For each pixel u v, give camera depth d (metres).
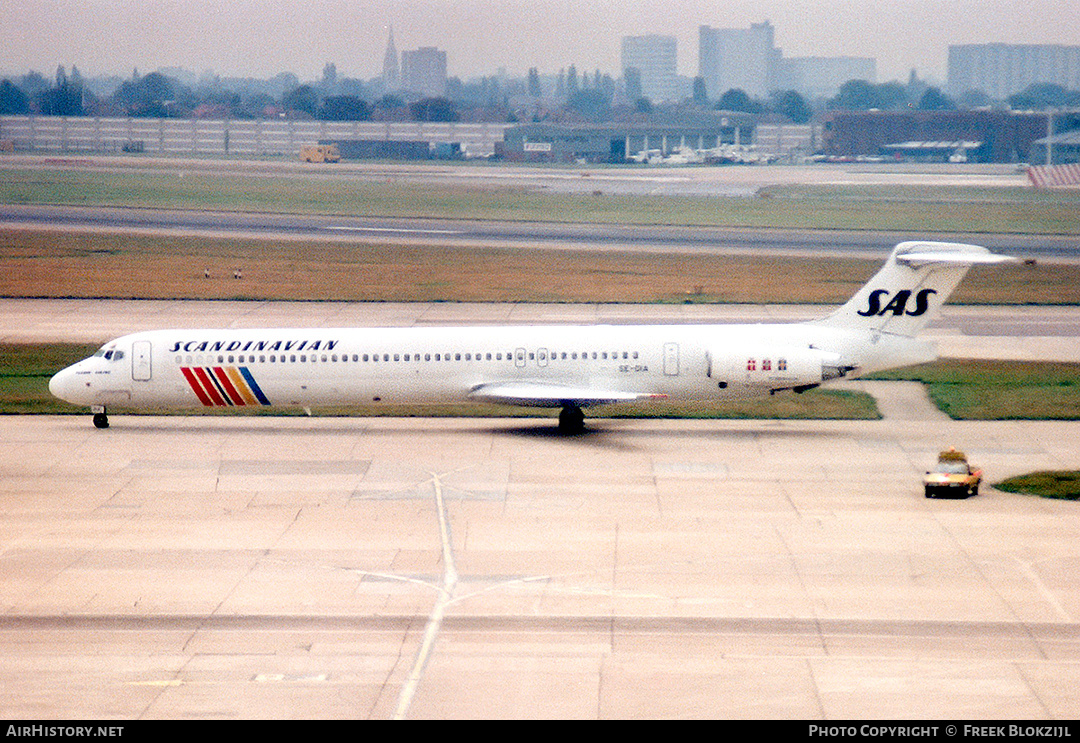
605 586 151.25
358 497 191.50
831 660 129.12
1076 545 165.75
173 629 138.38
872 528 174.12
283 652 132.12
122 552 164.88
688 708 118.19
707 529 174.25
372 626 139.12
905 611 142.50
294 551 165.25
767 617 141.00
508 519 179.38
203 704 119.75
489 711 117.94
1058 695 120.50
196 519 180.00
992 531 172.25
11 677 125.94
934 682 123.62
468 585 152.00
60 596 148.38
